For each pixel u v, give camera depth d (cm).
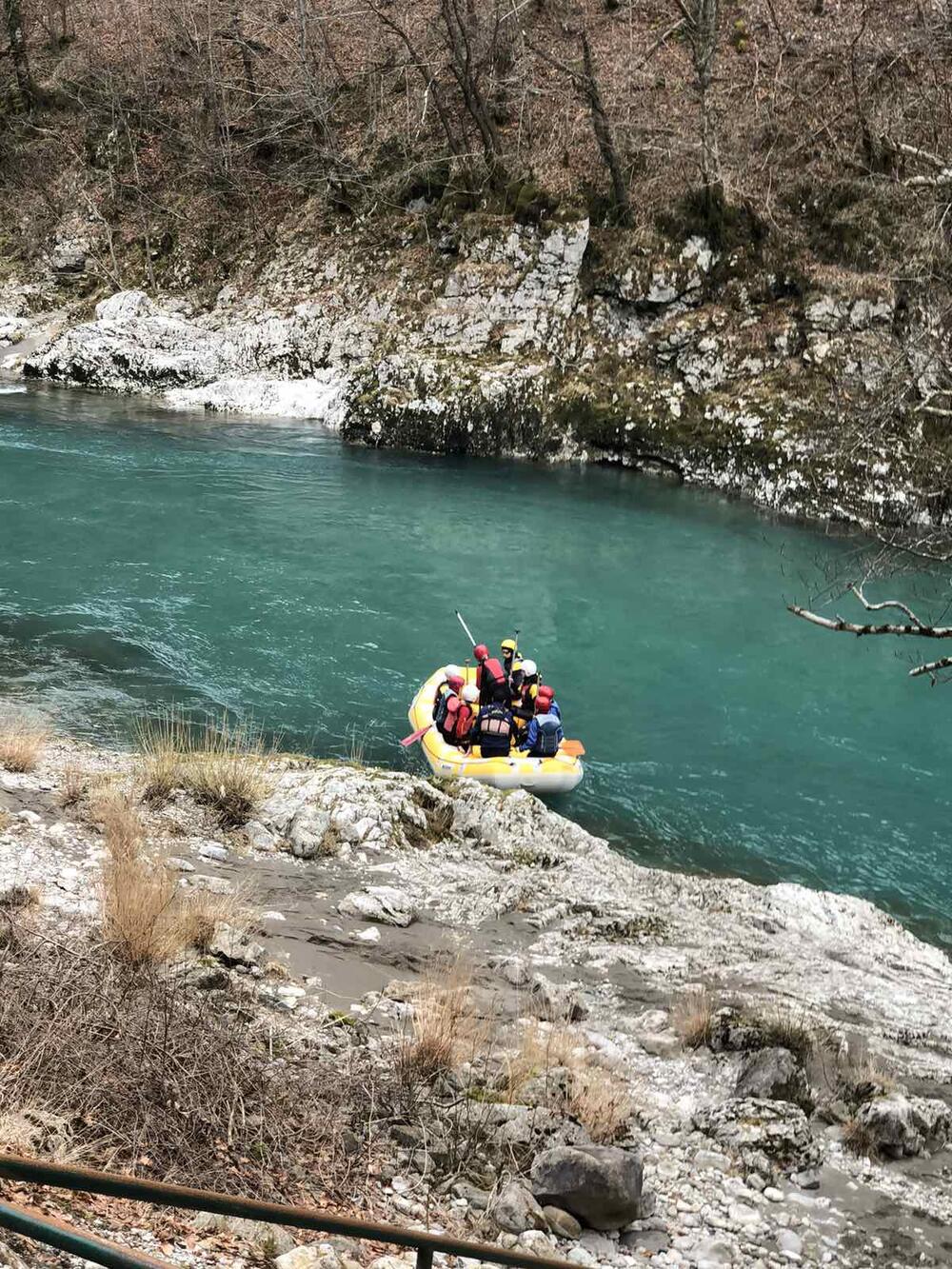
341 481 2405
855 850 1125
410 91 3444
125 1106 409
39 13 4522
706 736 1359
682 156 2833
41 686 1282
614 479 2614
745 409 2544
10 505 2030
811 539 2178
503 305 2934
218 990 571
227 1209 192
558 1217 443
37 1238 158
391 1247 394
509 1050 583
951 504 2147
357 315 3247
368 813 923
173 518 2027
